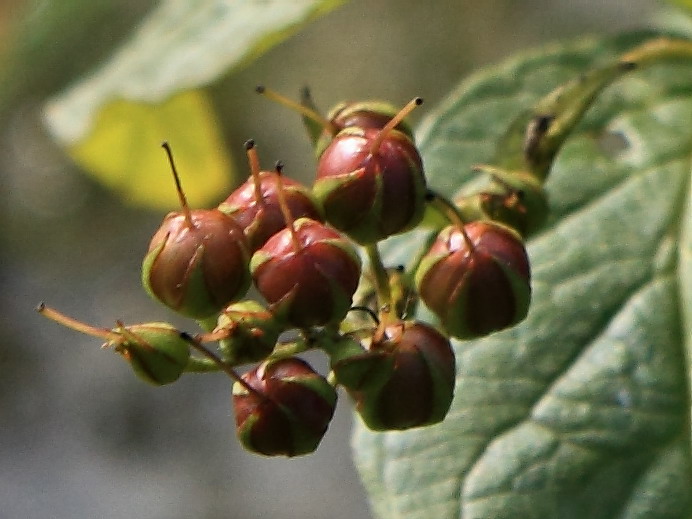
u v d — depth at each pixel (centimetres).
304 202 12
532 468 13
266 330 12
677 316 13
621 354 13
